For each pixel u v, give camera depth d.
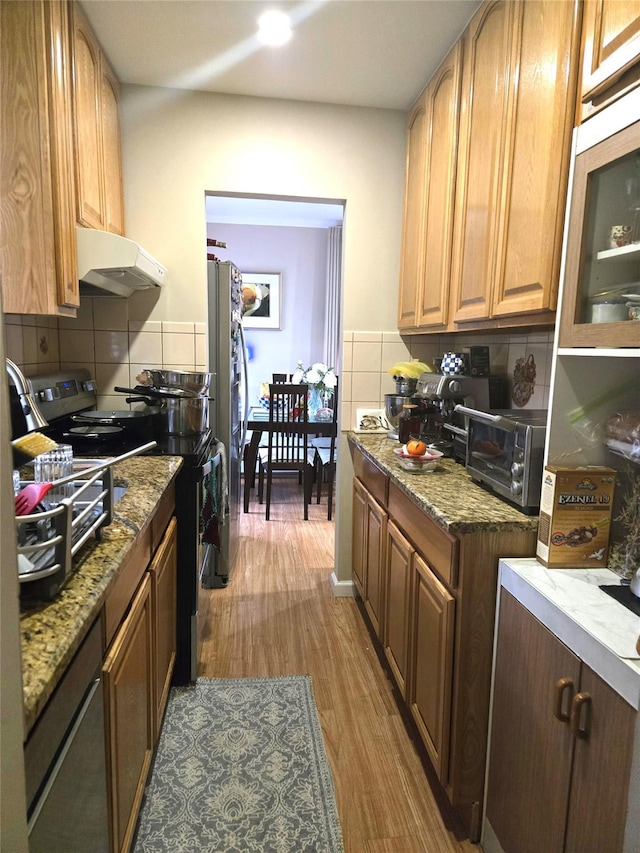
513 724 1.24
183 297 2.46
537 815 1.12
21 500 0.90
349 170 2.54
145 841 1.38
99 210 1.98
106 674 0.98
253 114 2.43
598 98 1.10
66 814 0.78
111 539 1.08
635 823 0.83
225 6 1.75
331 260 5.21
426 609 1.55
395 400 2.48
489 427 1.58
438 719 1.45
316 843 1.39
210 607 2.63
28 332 2.04
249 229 5.23
